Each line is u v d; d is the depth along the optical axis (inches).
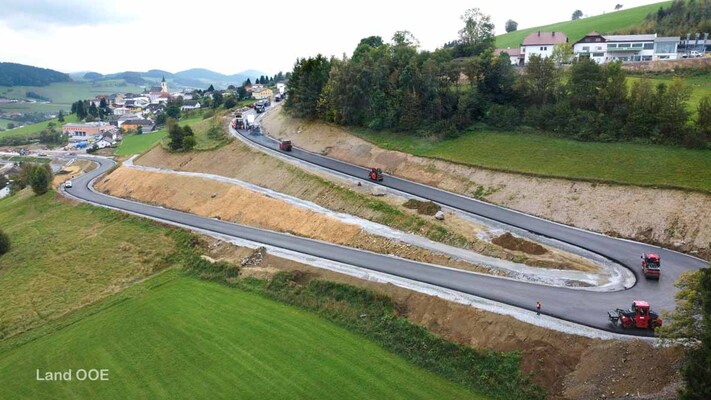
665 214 1806.1
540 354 1190.9
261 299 1700.3
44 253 2317.9
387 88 3117.6
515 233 1884.8
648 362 1101.1
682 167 1987.0
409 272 1662.2
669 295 1414.9
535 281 1540.4
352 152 2940.5
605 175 2069.4
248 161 3038.9
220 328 1531.7
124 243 2305.6
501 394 1161.4
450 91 2930.6
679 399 981.2
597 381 1112.2
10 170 5511.8
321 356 1348.4
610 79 2502.5
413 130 2918.3
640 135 2290.8
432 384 1214.9
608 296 1421.0
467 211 2098.9
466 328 1338.6
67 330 1636.3
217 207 2600.9
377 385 1218.6
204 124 4133.9
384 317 1459.2
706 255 1631.4
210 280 1897.1
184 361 1381.6
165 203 2844.5
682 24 4153.5
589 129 2401.6
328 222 2135.8
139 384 1301.7
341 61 3380.9
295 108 3597.4
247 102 5979.3
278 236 2160.4
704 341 941.8
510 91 2861.7
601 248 1732.3
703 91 2805.1
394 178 2588.6
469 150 2576.3
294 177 2664.9
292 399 1189.7
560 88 2701.8
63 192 3319.4
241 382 1267.2
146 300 1774.1
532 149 2433.6
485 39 3917.3
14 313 1802.4
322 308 1578.5
